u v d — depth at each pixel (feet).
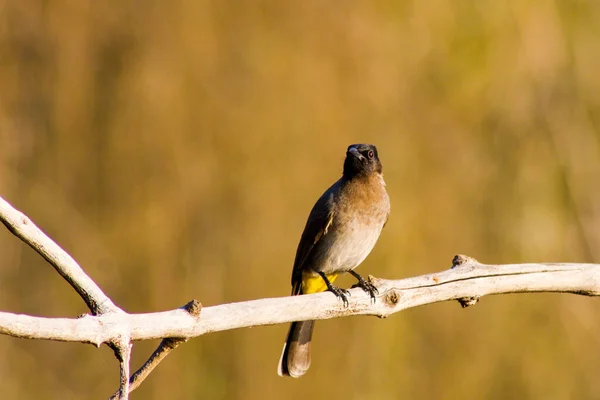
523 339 51.62
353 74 54.80
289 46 54.49
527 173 57.98
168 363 48.91
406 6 57.77
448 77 58.13
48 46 56.70
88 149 55.16
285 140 53.01
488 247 55.67
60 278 53.26
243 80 54.24
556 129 59.72
